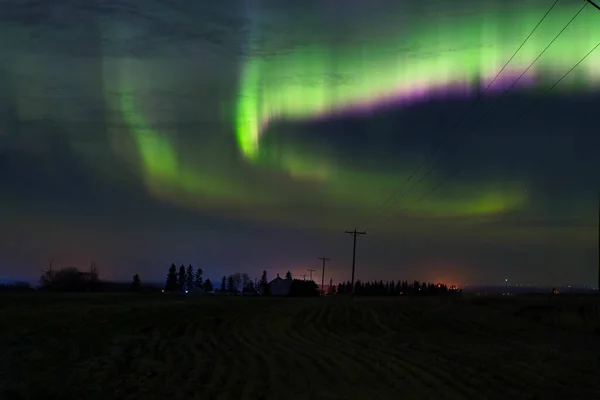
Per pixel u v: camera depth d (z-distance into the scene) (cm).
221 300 7225
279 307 5284
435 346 2239
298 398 1133
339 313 4462
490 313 4428
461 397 1160
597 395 1217
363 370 1524
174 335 2589
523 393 1221
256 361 1703
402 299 7925
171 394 1157
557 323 3488
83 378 1307
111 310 3859
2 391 1107
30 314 3231
